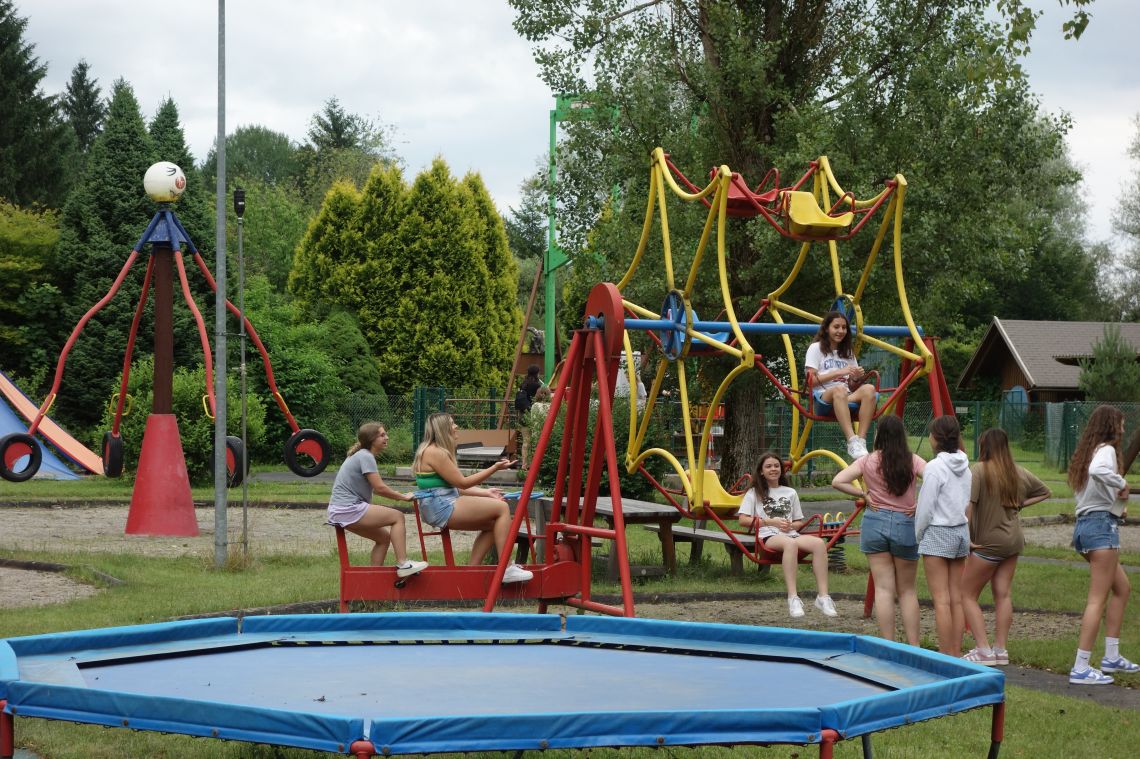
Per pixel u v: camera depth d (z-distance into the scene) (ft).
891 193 34.76
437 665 17.80
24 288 99.76
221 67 42.34
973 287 66.49
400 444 102.78
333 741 12.28
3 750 13.94
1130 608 36.19
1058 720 21.63
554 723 12.47
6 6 170.19
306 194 222.28
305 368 101.09
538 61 69.05
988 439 27.55
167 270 52.60
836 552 43.88
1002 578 27.55
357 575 29.48
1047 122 65.87
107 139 101.35
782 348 65.67
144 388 76.79
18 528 53.78
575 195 71.51
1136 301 211.41
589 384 31.40
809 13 67.62
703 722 12.73
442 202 121.08
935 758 18.83
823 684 16.33
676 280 63.82
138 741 18.81
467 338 120.67
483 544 31.50
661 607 35.53
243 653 18.76
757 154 68.44
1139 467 113.29
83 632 18.13
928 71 63.16
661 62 68.80
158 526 51.37
